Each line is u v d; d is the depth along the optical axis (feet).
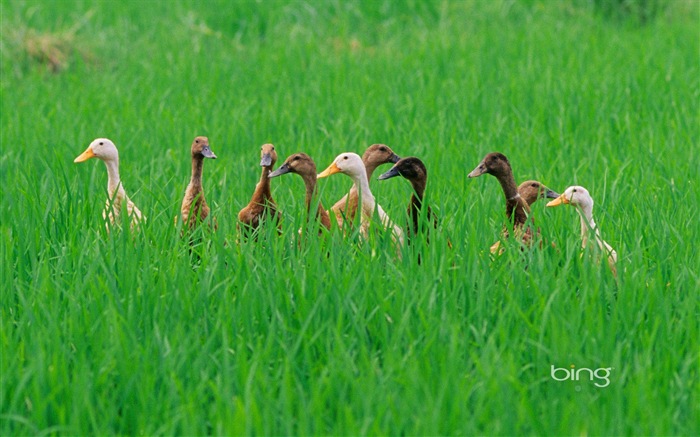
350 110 133.28
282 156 110.01
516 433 52.47
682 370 57.98
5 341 61.41
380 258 74.08
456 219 79.77
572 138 118.11
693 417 53.93
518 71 157.28
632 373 59.72
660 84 142.61
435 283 68.18
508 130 123.34
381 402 53.93
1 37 180.55
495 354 57.57
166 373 57.41
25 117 135.64
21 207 85.25
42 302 65.77
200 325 65.72
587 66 157.48
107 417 54.03
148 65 171.73
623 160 110.01
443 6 208.85
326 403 56.03
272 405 54.39
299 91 148.46
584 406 53.67
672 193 91.97
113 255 73.77
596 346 59.82
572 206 86.07
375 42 197.77
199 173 85.51
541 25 197.57
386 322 64.28
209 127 125.29
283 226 83.46
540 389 58.34
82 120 131.44
